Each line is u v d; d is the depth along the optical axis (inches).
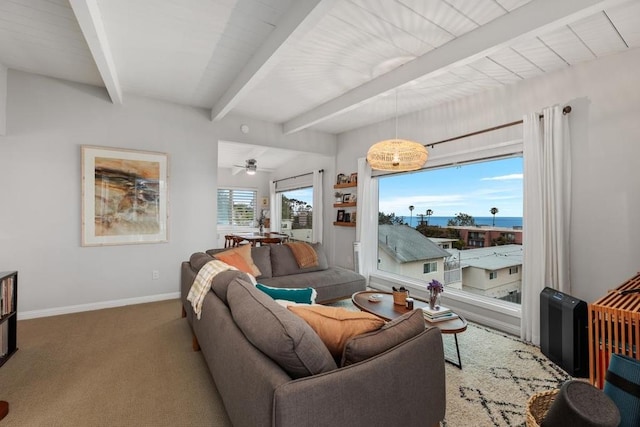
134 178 145.8
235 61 110.9
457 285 146.9
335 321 54.1
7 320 93.7
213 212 166.2
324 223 227.5
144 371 86.2
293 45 86.6
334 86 130.2
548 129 106.2
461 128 138.7
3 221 121.6
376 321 54.6
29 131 125.1
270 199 334.3
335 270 163.0
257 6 80.8
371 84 124.2
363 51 100.3
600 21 80.5
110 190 140.6
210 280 85.6
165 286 154.6
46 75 127.5
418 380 52.9
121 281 144.4
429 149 152.4
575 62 103.1
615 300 74.6
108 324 120.7
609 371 52.2
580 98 102.7
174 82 130.3
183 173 158.4
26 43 101.9
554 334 93.7
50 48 105.2
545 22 73.4
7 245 122.5
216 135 167.3
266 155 267.7
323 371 45.8
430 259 159.8
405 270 173.9
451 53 93.8
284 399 38.9
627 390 48.5
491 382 82.7
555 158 104.7
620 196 94.2
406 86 112.1
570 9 69.4
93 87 137.0
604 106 97.5
